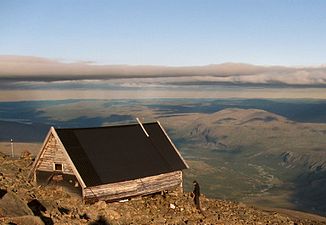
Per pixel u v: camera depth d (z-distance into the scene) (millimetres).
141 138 43188
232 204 42625
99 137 40281
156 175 40438
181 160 43781
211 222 32219
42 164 37969
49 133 37625
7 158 50844
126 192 37781
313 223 40719
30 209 21031
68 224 22141
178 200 38500
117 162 38781
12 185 33969
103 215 28172
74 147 37531
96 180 36000
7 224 17203
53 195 34375
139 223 28516
